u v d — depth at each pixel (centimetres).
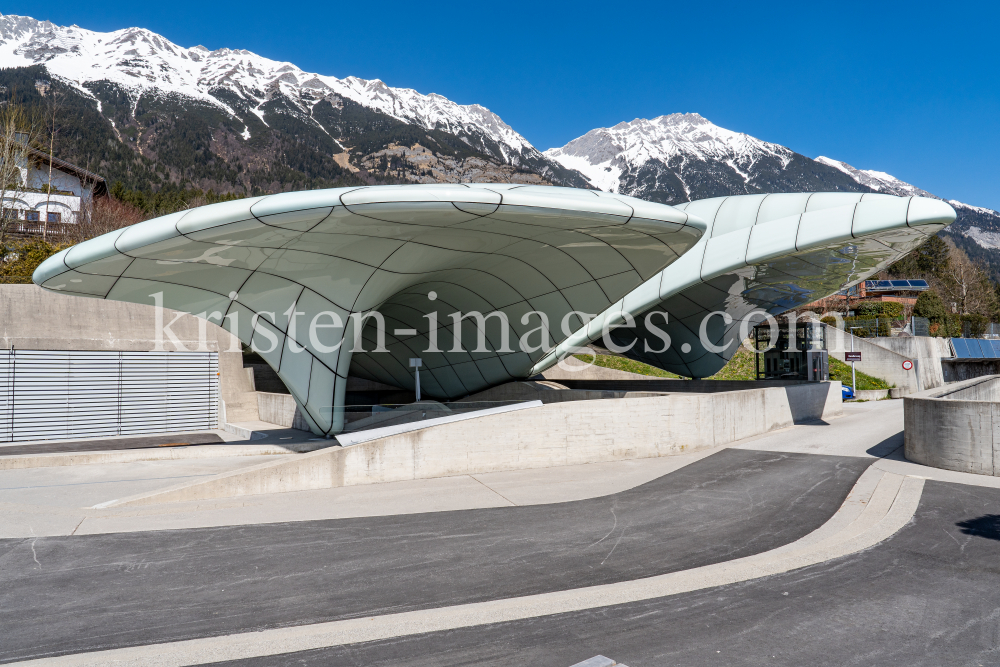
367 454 1320
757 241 2205
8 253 3694
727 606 637
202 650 541
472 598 669
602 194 1365
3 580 722
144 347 2669
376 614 626
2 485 1362
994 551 806
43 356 2233
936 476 1295
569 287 1897
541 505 1114
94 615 623
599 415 1583
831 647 541
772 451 1656
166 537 900
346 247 1473
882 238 1966
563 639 562
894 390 3781
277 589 697
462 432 1426
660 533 927
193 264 1450
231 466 1619
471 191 1219
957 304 7969
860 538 867
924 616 606
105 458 1689
